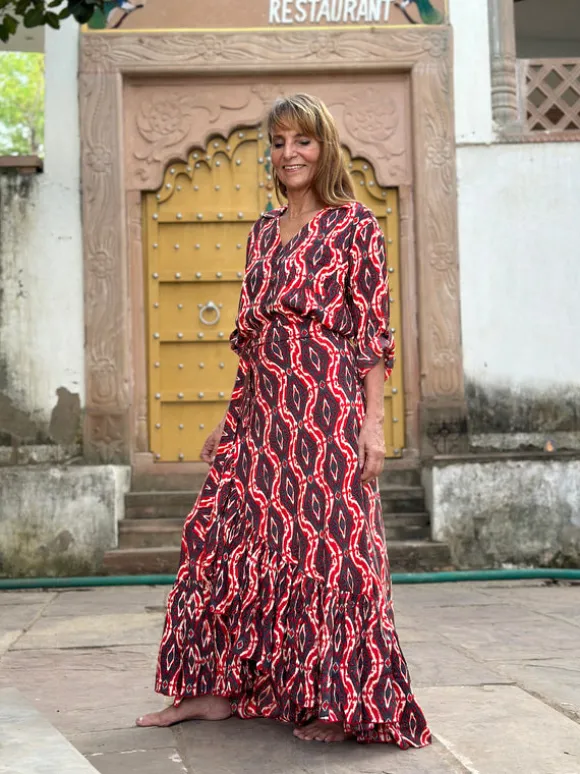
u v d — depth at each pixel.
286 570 2.54
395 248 7.36
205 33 7.16
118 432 7.03
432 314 7.17
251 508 2.60
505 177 7.22
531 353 7.17
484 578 6.39
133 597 5.79
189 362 7.27
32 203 7.11
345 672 2.47
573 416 7.14
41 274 7.08
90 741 2.58
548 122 7.35
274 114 2.67
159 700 3.07
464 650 3.93
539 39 11.07
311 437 2.57
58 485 6.68
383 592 2.55
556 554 6.75
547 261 7.21
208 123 7.27
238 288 7.30
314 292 2.60
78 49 7.16
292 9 7.21
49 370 7.05
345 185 2.72
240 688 2.58
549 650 3.92
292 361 2.60
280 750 2.47
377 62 7.21
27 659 3.85
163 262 7.29
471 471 6.78
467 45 7.28
